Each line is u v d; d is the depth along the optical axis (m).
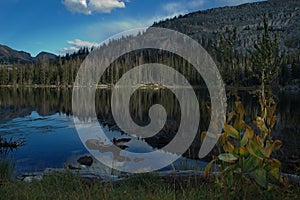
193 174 5.07
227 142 2.68
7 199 3.81
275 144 2.56
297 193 3.29
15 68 91.75
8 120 25.64
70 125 22.69
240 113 2.70
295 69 66.25
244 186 2.88
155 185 4.72
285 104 35.34
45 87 87.75
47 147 14.76
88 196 3.76
